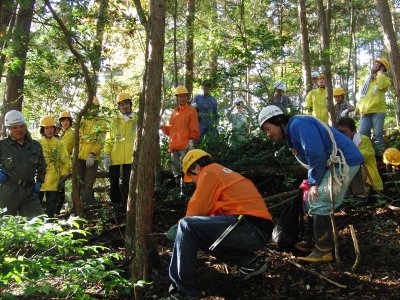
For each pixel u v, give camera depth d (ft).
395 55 30.40
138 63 39.93
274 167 21.83
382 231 15.67
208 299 11.82
